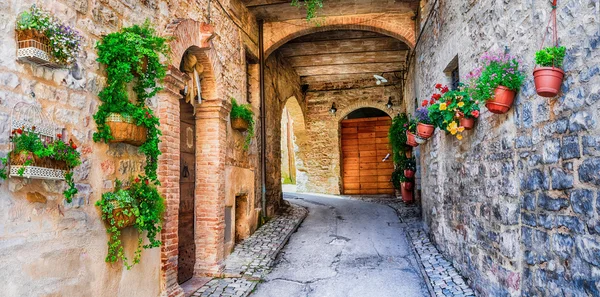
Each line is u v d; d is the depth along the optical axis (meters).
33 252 2.63
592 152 2.40
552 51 2.69
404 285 5.08
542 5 2.96
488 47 4.03
